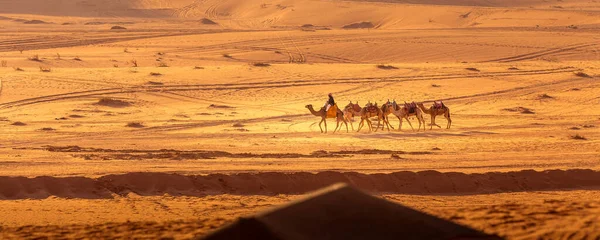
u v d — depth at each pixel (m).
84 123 163.62
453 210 47.72
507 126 163.75
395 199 79.38
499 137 144.38
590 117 177.25
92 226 50.34
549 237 38.41
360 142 138.00
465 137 146.38
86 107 185.25
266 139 141.25
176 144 132.00
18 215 67.25
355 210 29.31
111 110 183.25
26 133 146.62
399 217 29.31
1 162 102.19
